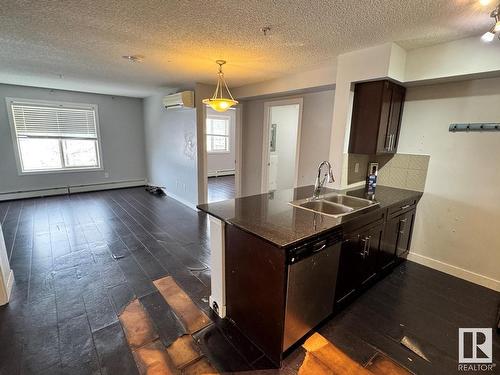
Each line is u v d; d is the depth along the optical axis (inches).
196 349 69.8
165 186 235.9
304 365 65.4
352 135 108.6
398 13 67.7
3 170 197.5
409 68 97.0
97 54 107.0
